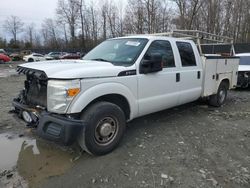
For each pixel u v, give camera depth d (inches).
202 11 1154.7
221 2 1317.7
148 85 179.0
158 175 135.9
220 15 1316.4
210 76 248.8
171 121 225.8
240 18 1380.4
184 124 218.2
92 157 154.3
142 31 1393.9
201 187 125.6
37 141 178.9
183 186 126.5
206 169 142.5
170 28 1315.2
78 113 141.9
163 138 185.3
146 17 1369.3
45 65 151.9
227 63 277.4
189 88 220.2
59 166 144.5
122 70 161.5
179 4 1073.5
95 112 146.3
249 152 165.3
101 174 136.3
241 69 398.0
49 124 140.5
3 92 375.6
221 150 167.3
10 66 1128.2
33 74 147.8
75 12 2212.1
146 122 221.3
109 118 154.9
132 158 153.6
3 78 603.2
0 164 146.5
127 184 128.1
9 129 202.2
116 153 159.5
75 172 138.3
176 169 142.0
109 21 2111.2
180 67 207.8
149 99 181.6
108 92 152.9
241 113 257.6
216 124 220.4
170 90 198.8
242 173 138.9
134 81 168.9
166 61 196.2
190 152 163.3
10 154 159.2
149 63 174.6
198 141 181.5
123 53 182.2
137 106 173.8
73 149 165.2
